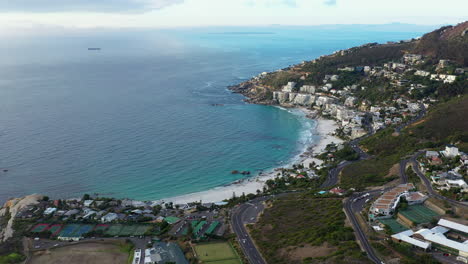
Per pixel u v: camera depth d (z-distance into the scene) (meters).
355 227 130.00
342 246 116.88
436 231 118.38
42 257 132.62
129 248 137.62
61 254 134.38
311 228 137.25
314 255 116.25
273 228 145.88
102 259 131.25
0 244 141.12
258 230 146.38
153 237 146.12
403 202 142.75
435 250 110.56
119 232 150.50
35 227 154.25
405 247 109.44
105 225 156.50
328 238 123.94
